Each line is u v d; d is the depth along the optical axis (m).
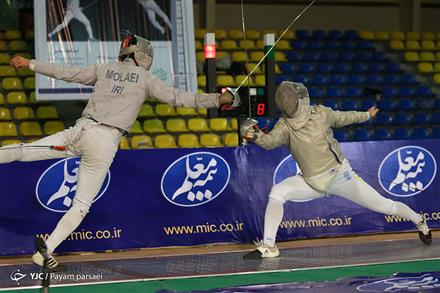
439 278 6.36
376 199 8.16
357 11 20.09
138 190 8.58
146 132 13.90
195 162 8.79
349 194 8.09
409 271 6.82
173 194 8.70
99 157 7.11
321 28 19.83
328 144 7.79
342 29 19.98
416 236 9.23
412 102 16.89
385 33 18.83
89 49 12.95
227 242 8.88
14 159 7.11
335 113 7.88
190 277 6.70
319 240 9.05
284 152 9.13
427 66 18.03
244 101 9.60
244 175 8.98
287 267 7.16
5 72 14.81
